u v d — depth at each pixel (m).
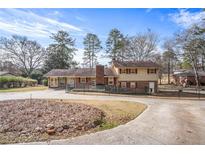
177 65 65.12
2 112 10.98
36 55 65.19
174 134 7.89
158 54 52.53
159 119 10.94
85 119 9.64
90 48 66.44
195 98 26.73
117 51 58.91
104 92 33.25
